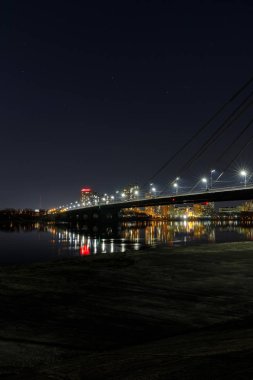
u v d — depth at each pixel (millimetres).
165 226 183125
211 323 7781
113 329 7453
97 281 11977
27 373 5262
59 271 13859
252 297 9883
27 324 7746
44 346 6559
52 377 4719
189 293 10328
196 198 86562
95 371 4688
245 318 8062
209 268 14117
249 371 3982
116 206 138875
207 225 199375
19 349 6410
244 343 5422
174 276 12664
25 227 187250
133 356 5266
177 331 7328
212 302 9406
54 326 7629
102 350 6414
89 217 181625
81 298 9836
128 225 194250
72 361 5648
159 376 4129
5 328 7496
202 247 21172
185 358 4719
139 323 7832
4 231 147500
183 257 17078
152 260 16234
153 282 11773
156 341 6672
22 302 9445
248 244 22422
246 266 14469
